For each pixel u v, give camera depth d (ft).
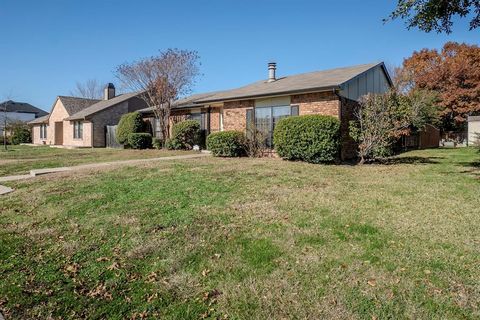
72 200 20.70
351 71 47.19
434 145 78.13
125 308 9.07
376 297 9.12
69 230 15.49
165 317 8.63
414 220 15.55
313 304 8.91
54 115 104.99
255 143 44.45
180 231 14.70
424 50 110.63
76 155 55.98
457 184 24.45
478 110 100.07
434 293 9.25
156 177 27.37
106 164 38.83
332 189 22.66
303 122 37.42
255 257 11.80
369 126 37.70
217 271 10.97
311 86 39.93
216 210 17.75
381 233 13.83
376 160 40.50
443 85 103.19
